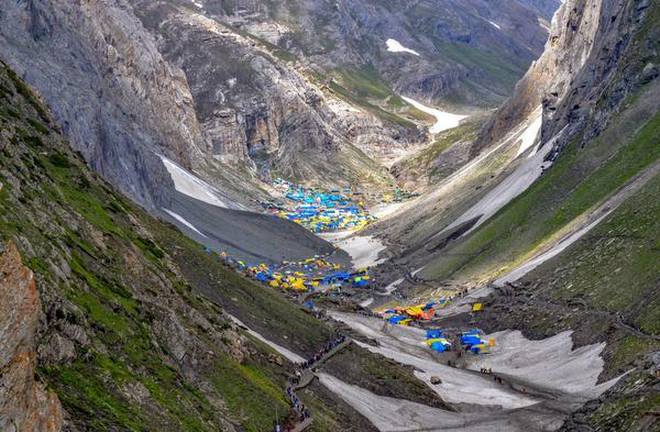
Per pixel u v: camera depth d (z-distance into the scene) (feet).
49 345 160.66
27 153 251.19
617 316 346.95
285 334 340.80
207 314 271.90
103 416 153.38
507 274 503.20
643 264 366.84
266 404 235.40
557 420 279.08
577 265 427.33
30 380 124.88
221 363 238.27
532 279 460.55
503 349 401.90
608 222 440.45
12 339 121.60
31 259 178.40
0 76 295.28
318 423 247.29
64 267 192.65
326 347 349.61
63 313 170.71
